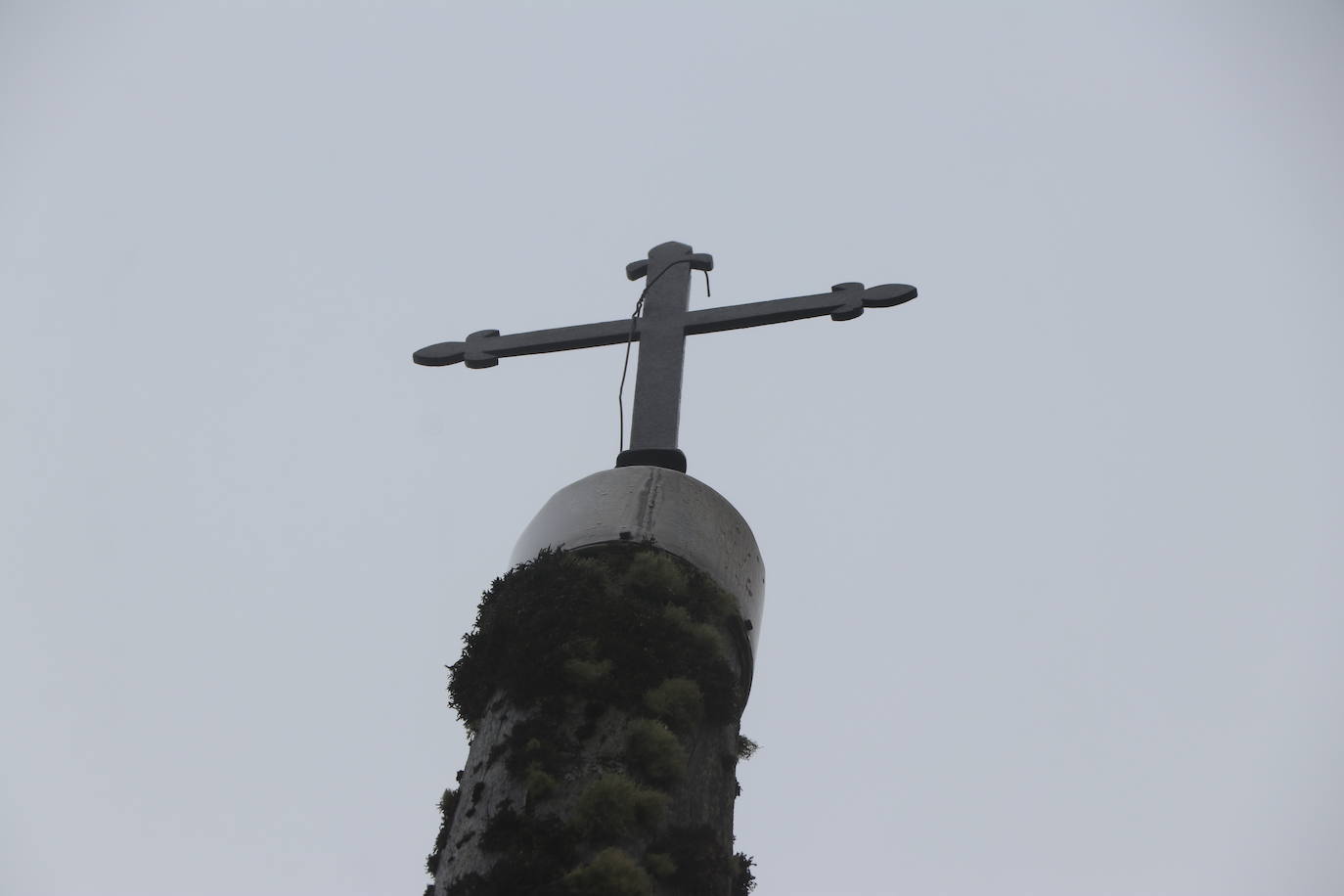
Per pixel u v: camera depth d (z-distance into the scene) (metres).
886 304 21.86
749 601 18.33
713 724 16.58
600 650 16.50
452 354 23.41
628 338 22.39
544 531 18.45
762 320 22.14
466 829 15.31
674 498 18.41
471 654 17.34
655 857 14.83
